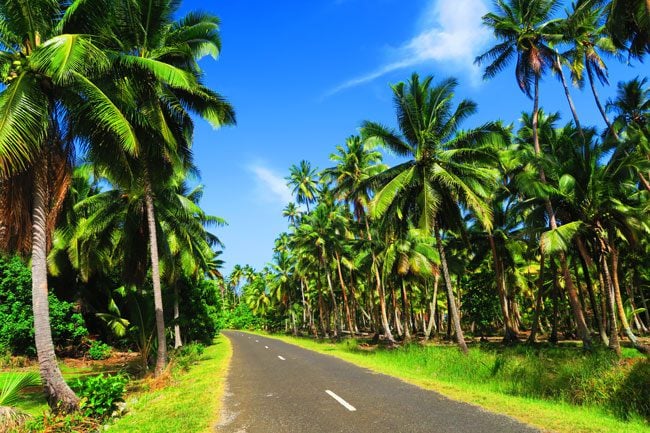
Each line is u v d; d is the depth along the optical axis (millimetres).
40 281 10727
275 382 12867
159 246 22203
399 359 18156
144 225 20906
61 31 11125
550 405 8562
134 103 14023
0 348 21938
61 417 9078
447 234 37750
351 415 7926
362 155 33219
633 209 21250
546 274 40781
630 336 23906
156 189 21594
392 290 43875
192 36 16812
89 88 10523
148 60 12641
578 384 10445
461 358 15094
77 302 29297
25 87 10023
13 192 10852
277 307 73250
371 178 21578
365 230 37594
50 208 11742
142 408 10086
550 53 23734
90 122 11367
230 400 10281
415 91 20641
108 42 13859
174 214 23250
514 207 25422
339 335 38406
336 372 14359
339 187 33406
